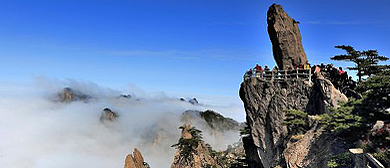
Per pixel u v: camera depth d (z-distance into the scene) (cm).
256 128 4694
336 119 3109
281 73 4775
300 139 3641
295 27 5019
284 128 4375
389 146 2430
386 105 2686
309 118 3922
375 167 2225
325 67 4494
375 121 2823
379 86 2612
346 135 3105
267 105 4631
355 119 2947
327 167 3200
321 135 3416
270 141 4522
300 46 5012
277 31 4875
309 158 3412
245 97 4875
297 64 4797
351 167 2791
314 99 4288
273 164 4334
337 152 3198
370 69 4184
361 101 2947
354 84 4166
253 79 4816
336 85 4178
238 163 6144
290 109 4419
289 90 4494
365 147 2620
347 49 4278
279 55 4928
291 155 3553
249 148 5312
